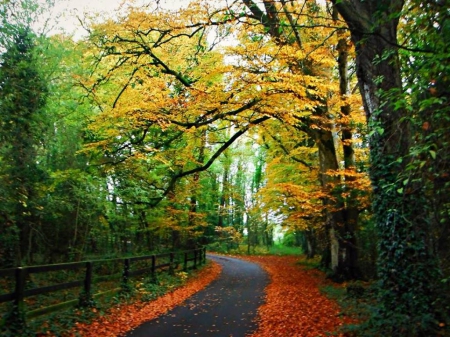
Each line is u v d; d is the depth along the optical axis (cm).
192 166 2078
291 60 1110
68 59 1410
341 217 1457
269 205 1983
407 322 594
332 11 1191
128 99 1318
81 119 1538
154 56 1220
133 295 1070
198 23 1060
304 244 3819
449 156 376
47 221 1446
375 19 671
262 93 1083
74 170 1310
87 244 1769
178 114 1239
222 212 3588
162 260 1959
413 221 641
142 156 1430
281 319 850
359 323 752
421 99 395
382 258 700
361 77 750
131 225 1925
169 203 2059
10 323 611
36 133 1191
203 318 866
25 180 1134
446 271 650
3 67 1091
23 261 1296
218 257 3431
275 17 1081
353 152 1487
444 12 372
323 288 1305
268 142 2020
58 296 1122
